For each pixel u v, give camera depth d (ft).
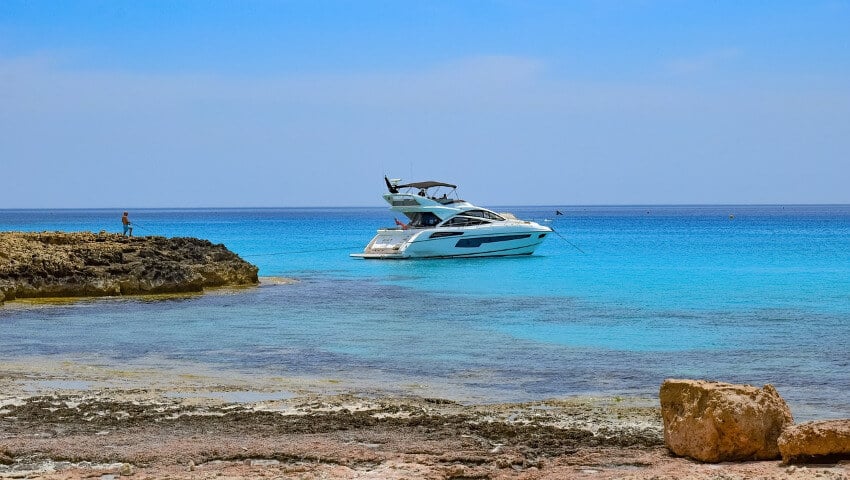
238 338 81.92
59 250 128.47
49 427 44.52
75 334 84.23
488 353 73.31
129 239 149.18
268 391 56.54
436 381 61.05
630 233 393.29
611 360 69.56
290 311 104.01
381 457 38.60
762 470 35.09
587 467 37.35
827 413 50.62
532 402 52.75
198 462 38.19
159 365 67.41
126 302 111.86
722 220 641.81
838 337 80.69
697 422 38.09
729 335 82.58
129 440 41.86
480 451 39.99
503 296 121.70
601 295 122.21
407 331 86.74
